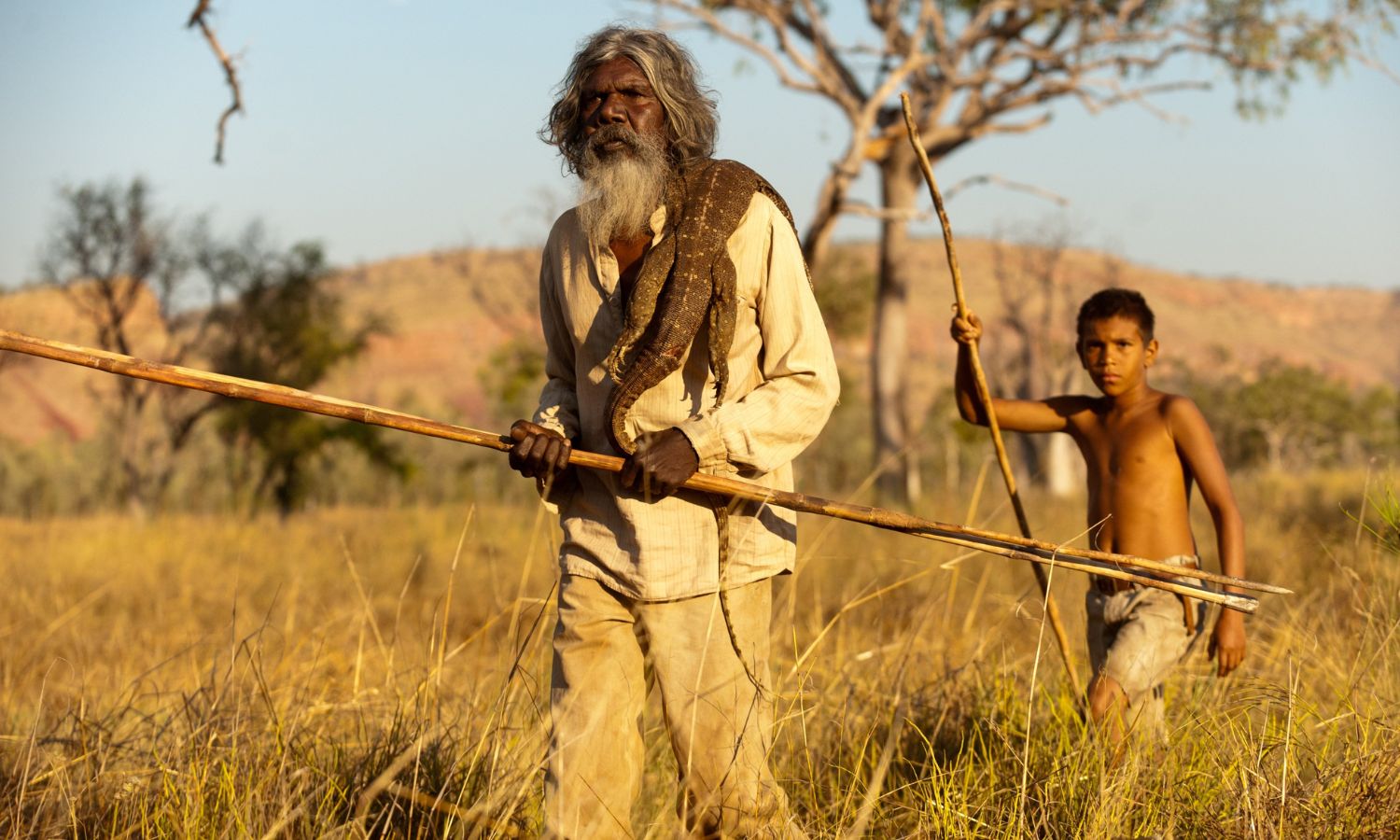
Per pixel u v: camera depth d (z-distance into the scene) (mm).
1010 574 8523
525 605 6336
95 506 32062
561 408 3156
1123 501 3869
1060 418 4078
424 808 3275
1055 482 26875
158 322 33812
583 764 2904
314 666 4223
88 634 7539
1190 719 3652
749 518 3018
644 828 3104
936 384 73188
